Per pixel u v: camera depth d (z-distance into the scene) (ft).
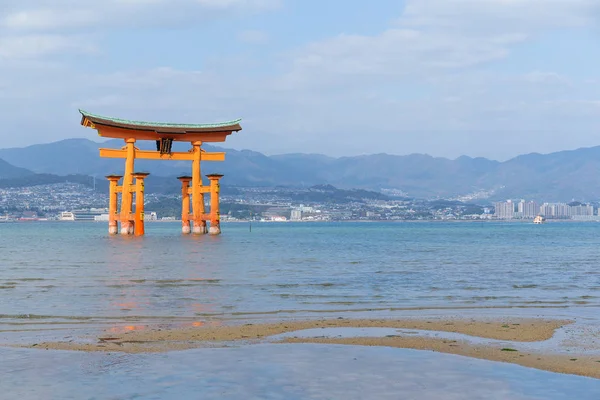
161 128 347.15
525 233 581.12
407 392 46.26
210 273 143.02
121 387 47.26
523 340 64.34
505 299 98.27
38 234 500.74
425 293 105.60
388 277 134.00
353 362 54.85
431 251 250.16
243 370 52.03
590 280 128.77
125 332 68.69
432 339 64.80
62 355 57.21
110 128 334.44
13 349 59.62
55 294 103.04
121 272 145.59
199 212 392.47
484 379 49.52
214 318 79.05
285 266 165.07
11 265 167.22
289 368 52.70
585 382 48.73
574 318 78.89
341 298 98.68
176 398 44.73
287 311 85.20
